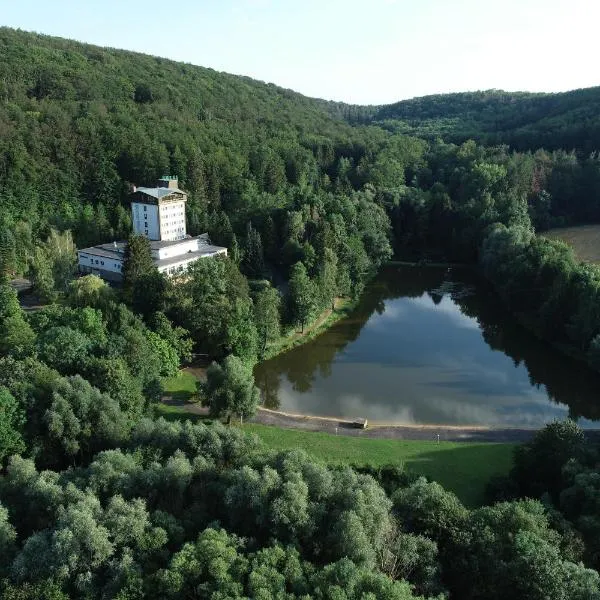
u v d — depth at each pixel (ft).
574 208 643.04
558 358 344.08
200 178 565.53
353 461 207.41
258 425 249.14
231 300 319.47
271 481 139.44
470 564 132.57
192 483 156.25
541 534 138.92
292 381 315.17
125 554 125.49
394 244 611.88
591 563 142.92
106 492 149.69
